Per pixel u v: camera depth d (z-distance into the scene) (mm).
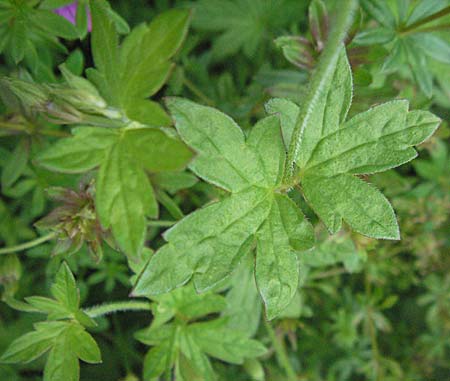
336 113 120
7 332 207
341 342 220
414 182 217
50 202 203
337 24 112
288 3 225
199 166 114
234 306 184
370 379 239
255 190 118
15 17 149
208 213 115
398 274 224
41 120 161
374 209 118
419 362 238
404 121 119
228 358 161
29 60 156
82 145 109
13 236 205
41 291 208
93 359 133
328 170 121
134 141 109
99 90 112
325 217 120
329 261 185
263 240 118
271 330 197
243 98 212
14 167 165
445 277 220
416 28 162
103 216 108
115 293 217
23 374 214
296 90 189
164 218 197
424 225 206
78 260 183
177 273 113
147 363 156
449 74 213
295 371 226
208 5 224
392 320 242
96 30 112
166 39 108
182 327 160
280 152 119
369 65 189
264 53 228
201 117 114
